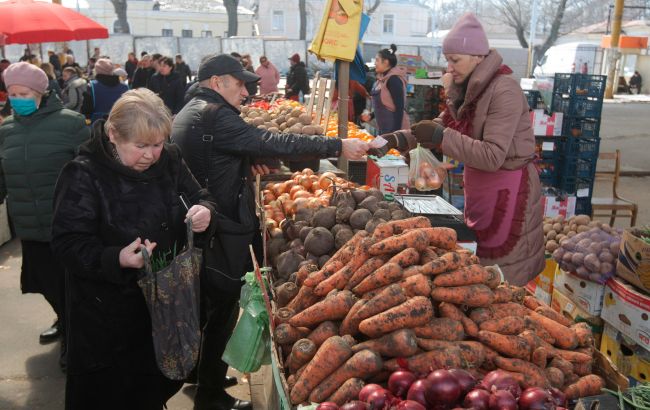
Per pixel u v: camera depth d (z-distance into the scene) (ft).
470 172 11.39
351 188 12.53
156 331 7.61
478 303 7.26
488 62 10.43
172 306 7.57
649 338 10.46
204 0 158.40
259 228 11.75
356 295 7.63
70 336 8.14
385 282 7.37
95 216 7.81
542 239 11.46
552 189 23.04
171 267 7.50
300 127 16.76
